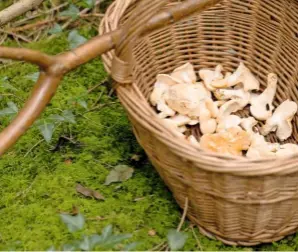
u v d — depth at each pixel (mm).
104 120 1608
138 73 1508
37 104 1308
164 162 1326
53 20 1793
